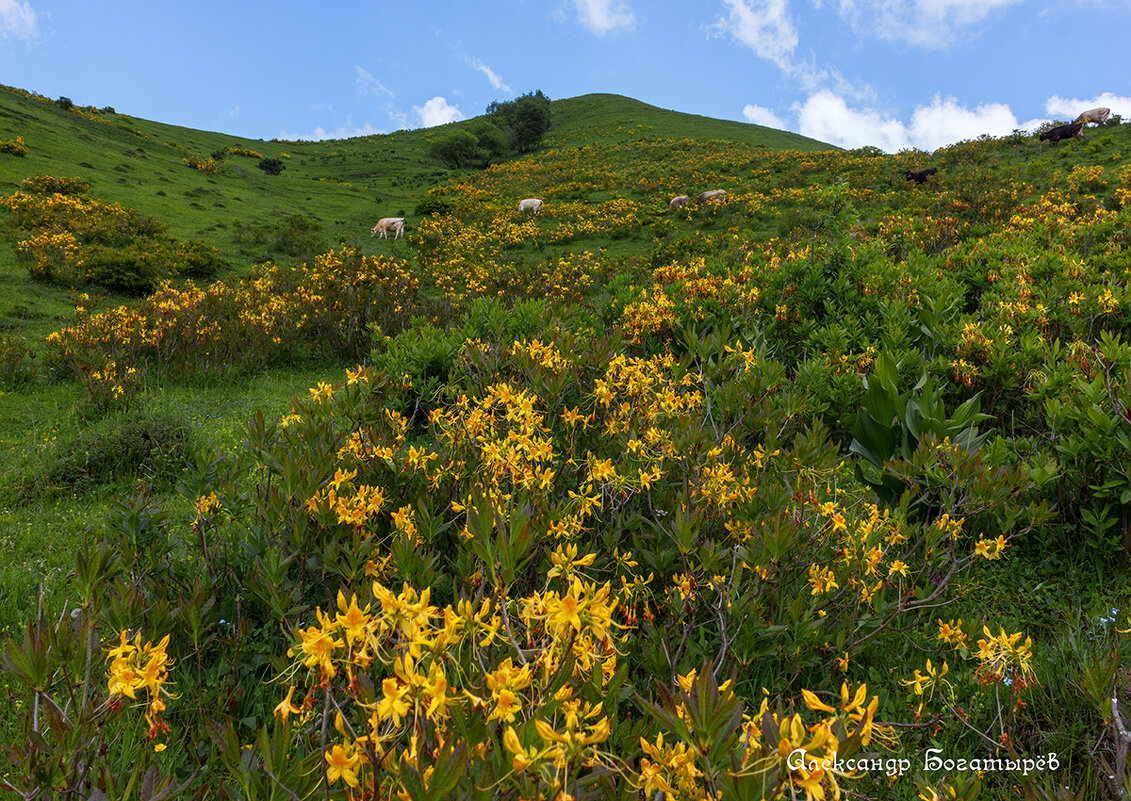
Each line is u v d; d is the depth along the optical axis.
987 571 3.44
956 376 5.20
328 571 2.61
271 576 2.51
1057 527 3.60
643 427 3.59
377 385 4.47
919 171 27.03
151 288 16.45
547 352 4.13
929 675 2.28
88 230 20.38
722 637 2.15
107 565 2.38
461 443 3.30
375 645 1.12
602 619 1.16
